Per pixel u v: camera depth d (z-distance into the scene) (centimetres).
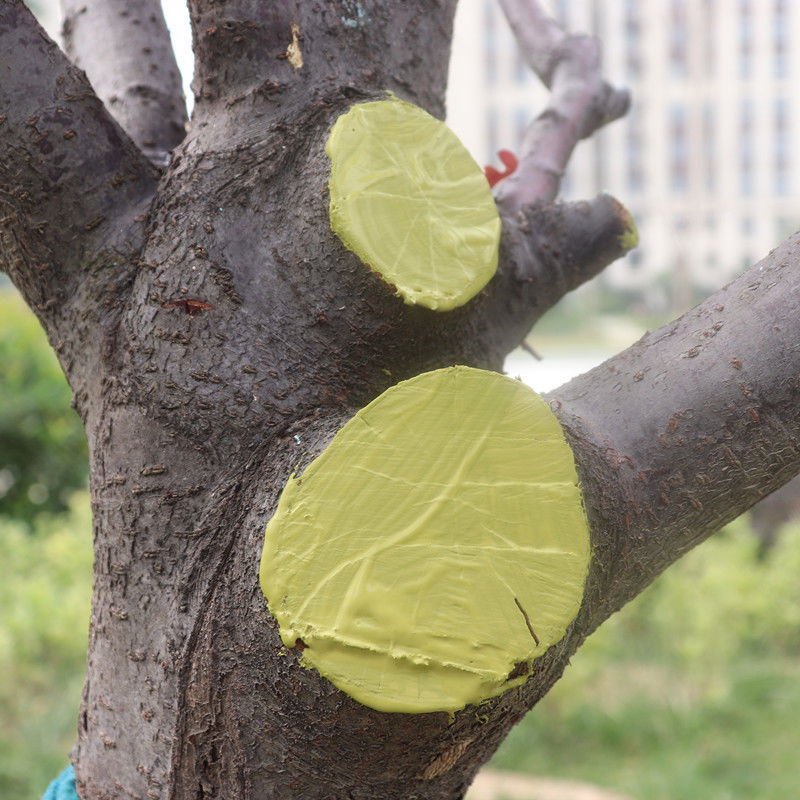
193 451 85
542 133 139
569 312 1402
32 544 479
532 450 77
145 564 86
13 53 90
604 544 80
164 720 83
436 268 85
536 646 72
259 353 86
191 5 96
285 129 91
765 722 394
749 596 449
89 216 93
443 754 77
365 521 74
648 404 83
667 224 1309
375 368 88
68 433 575
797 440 81
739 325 83
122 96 127
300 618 72
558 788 335
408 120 90
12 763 327
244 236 88
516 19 154
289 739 77
